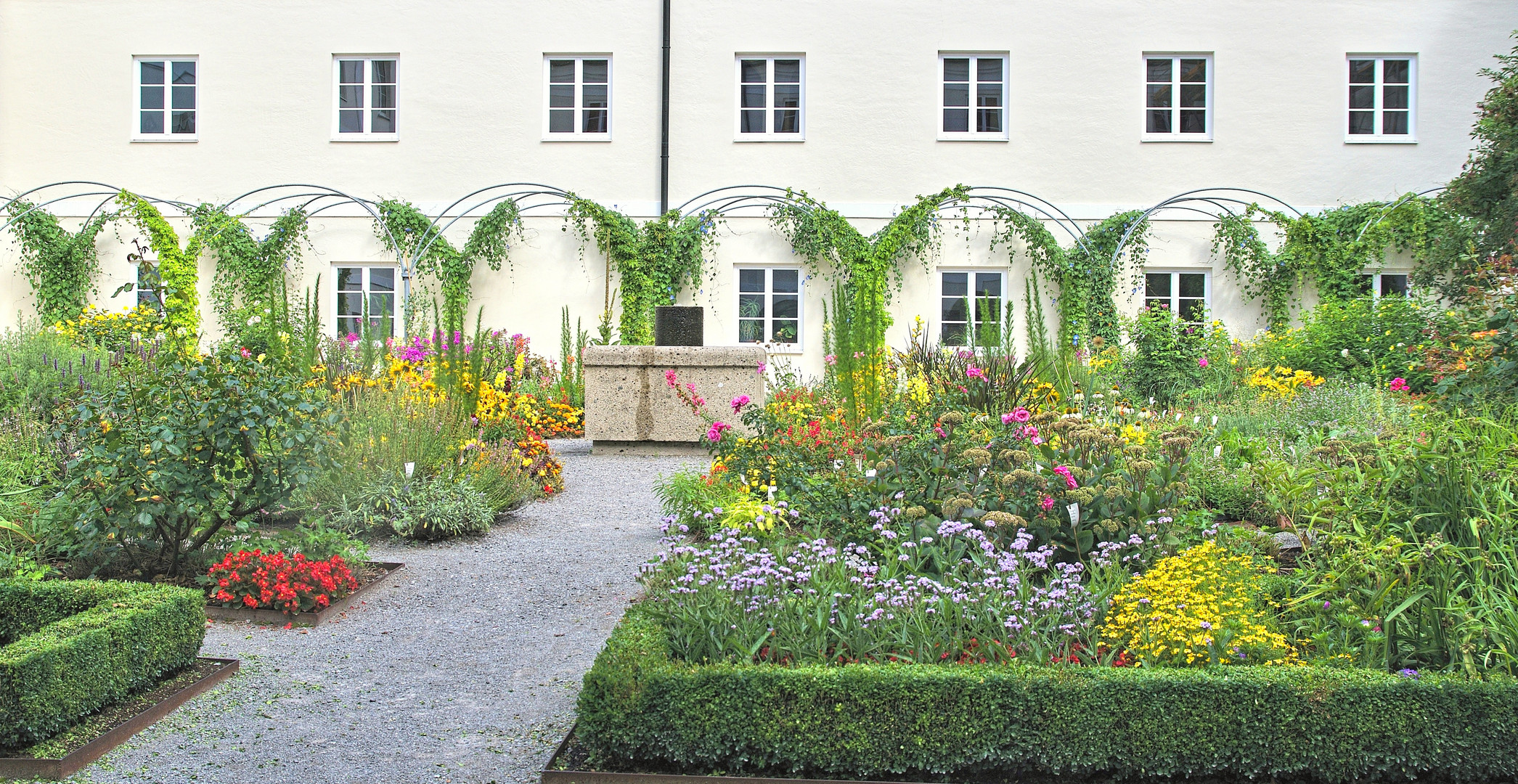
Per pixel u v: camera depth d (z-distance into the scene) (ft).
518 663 14.37
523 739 11.85
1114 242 47.93
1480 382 19.21
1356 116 49.57
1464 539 13.24
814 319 49.21
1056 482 16.26
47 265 48.52
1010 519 14.66
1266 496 19.42
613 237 48.73
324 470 19.31
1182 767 10.47
